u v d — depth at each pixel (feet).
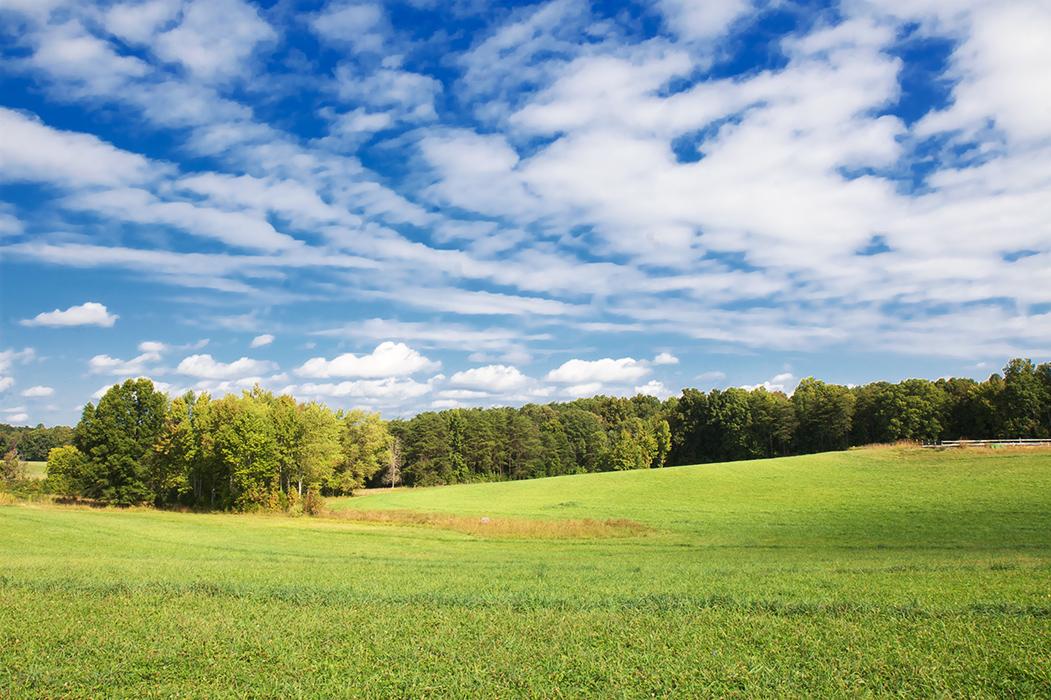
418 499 275.80
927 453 275.59
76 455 252.83
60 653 46.44
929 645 45.93
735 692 38.09
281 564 94.12
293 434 250.78
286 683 40.78
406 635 51.42
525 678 41.14
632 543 135.13
